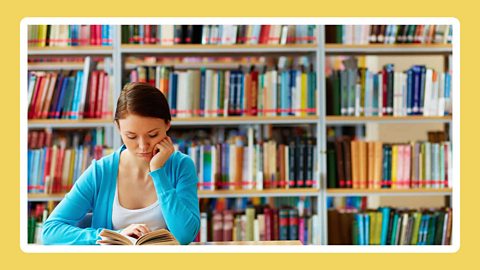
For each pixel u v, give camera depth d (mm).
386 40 4238
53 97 4145
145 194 2797
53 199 4105
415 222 4277
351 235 4258
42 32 4105
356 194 4203
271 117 4152
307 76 4203
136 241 2438
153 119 2650
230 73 4191
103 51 4109
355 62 4242
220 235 4219
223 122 4141
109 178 2803
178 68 4848
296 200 4656
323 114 4168
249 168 4176
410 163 4289
